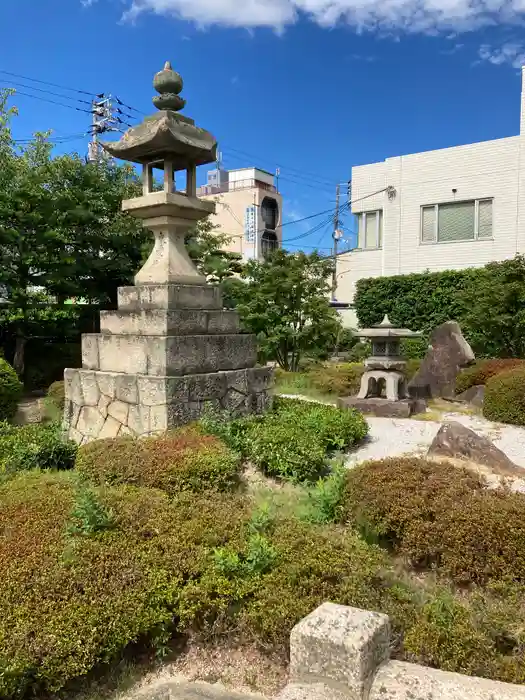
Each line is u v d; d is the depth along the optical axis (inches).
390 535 134.5
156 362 198.8
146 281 217.3
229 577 114.0
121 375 206.8
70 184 465.4
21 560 111.8
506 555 116.2
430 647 97.2
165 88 215.0
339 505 147.6
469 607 109.3
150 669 105.3
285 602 105.9
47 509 132.7
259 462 183.6
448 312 563.5
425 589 117.8
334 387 356.8
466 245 583.5
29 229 412.2
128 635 101.0
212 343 215.3
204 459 164.9
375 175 642.8
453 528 122.8
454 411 310.0
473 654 95.8
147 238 470.0
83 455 175.3
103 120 784.3
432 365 366.3
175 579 112.1
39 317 436.1
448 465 153.8
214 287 225.8
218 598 110.6
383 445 229.8
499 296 396.8
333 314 464.8
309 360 461.4
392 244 632.4
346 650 86.4
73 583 106.3
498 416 280.4
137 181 509.4
